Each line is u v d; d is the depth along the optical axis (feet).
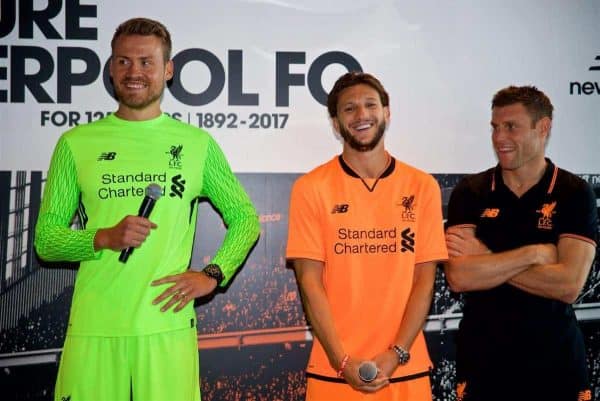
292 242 7.93
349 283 7.72
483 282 8.26
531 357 8.27
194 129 8.21
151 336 7.48
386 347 7.60
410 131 10.02
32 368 9.50
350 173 8.02
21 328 9.50
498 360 8.38
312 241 7.86
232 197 8.23
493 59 10.08
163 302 7.57
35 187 9.57
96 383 7.43
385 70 9.97
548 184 8.47
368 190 7.95
